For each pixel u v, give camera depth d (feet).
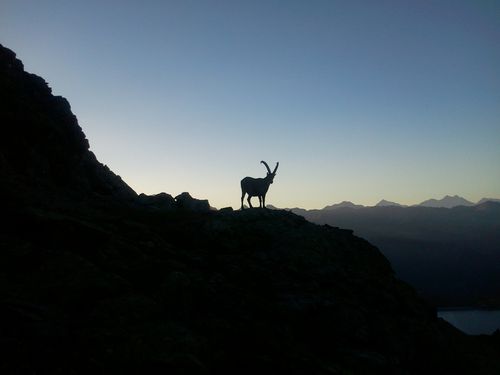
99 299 44.11
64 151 101.60
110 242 57.88
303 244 84.64
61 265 47.06
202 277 58.49
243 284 64.90
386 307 78.74
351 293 76.13
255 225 87.97
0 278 41.81
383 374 57.41
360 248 99.25
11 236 50.34
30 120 91.30
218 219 86.84
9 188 62.49
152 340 39.09
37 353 33.47
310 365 48.03
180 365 36.24
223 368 41.27
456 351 79.56
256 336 49.06
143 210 91.91
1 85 92.63
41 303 39.96
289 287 68.23
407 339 71.46
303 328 60.64
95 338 37.35
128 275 52.03
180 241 75.87
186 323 46.47
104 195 108.58
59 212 61.41
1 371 30.25
